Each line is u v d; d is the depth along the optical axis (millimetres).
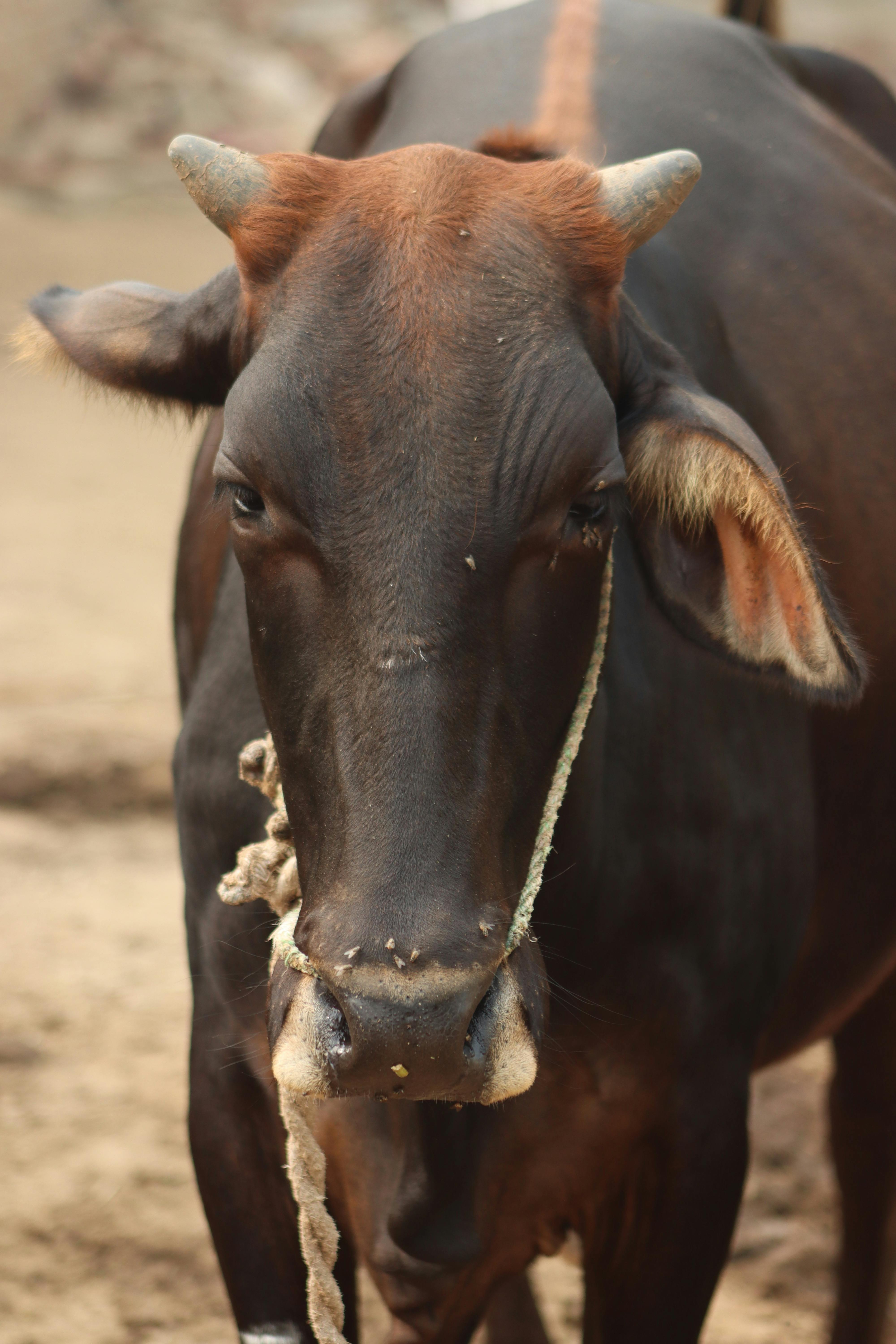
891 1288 8328
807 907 6504
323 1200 5398
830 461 7031
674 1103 5934
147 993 11422
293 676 4477
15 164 50781
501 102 6938
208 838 6039
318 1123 5918
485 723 4336
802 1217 9578
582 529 4551
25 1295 8508
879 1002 8055
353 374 4391
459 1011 4062
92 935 12219
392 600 4254
